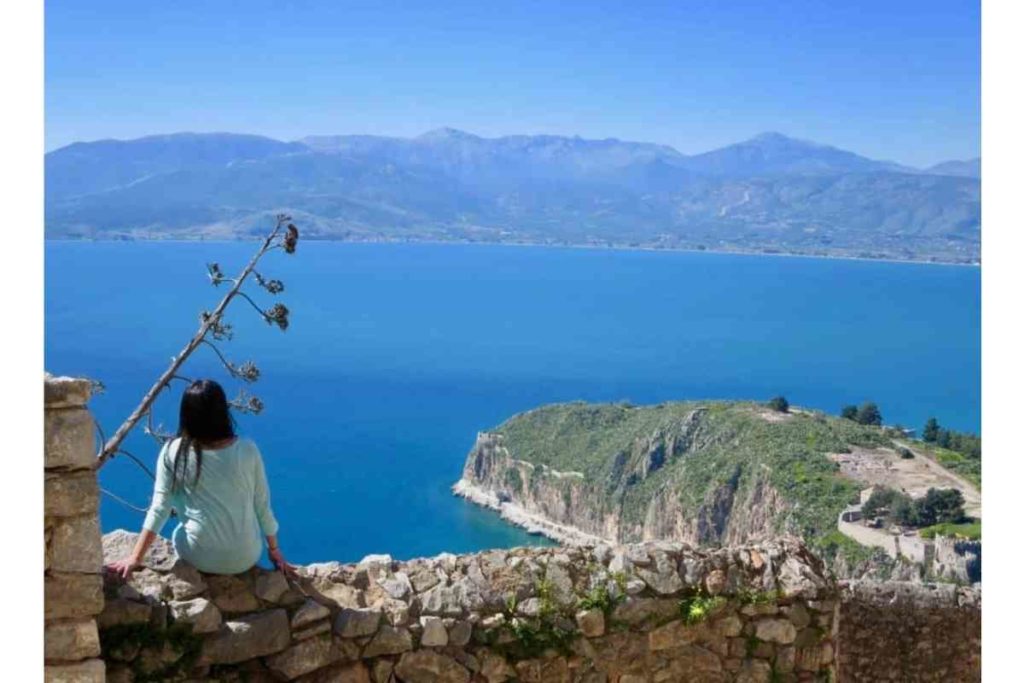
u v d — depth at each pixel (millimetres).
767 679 5730
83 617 3873
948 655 7316
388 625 4918
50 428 3830
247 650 4594
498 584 5293
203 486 4633
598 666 5398
